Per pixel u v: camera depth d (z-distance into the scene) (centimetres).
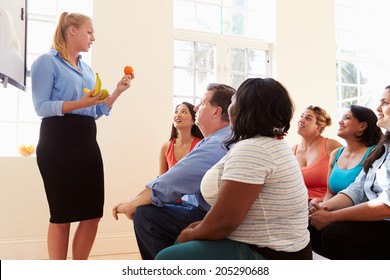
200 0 373
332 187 211
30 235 286
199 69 367
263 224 112
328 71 397
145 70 323
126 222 310
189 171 149
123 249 307
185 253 115
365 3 455
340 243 158
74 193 191
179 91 359
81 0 327
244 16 389
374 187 170
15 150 309
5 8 170
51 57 191
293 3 389
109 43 312
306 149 267
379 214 153
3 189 281
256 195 109
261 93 117
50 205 192
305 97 386
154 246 160
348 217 161
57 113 184
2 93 309
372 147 198
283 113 117
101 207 203
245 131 118
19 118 313
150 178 321
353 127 204
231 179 108
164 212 160
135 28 321
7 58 168
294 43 386
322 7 400
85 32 203
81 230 203
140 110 320
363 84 449
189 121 259
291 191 112
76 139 192
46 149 188
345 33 443
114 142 311
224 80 373
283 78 380
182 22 366
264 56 393
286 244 111
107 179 307
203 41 367
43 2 322
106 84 310
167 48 332
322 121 257
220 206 110
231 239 116
